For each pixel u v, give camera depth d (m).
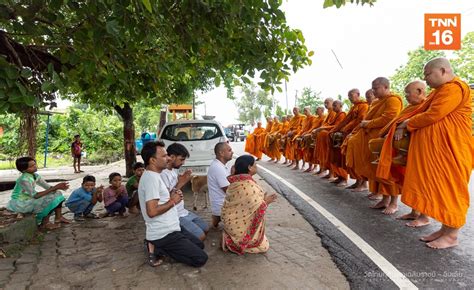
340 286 3.13
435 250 3.86
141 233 4.86
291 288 3.12
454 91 3.75
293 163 11.69
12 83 3.26
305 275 3.36
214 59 5.32
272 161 13.26
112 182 5.74
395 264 3.54
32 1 3.48
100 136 21.30
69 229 5.10
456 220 3.80
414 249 3.92
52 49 4.91
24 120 4.70
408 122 4.09
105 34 3.71
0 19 3.71
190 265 3.62
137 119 29.06
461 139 3.80
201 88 11.70
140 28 3.94
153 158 3.59
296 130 10.86
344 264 3.58
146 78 5.81
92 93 6.09
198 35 4.57
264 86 5.20
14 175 13.67
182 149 4.42
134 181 6.06
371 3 4.07
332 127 8.05
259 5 4.18
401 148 4.35
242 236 3.86
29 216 4.78
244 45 4.82
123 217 5.77
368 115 5.71
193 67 5.89
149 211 3.47
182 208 4.42
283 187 7.80
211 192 4.88
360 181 7.26
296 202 6.33
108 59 4.38
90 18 3.65
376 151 4.95
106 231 4.98
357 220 5.10
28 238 4.47
